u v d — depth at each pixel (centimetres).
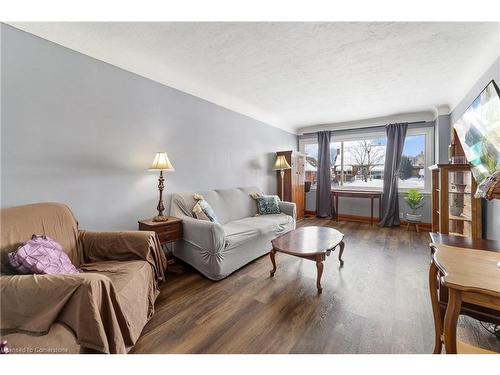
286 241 245
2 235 137
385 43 220
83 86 215
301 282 234
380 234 418
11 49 176
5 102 174
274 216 372
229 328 163
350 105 414
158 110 281
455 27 195
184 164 316
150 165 267
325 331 159
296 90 343
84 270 166
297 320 171
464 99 313
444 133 405
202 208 286
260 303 195
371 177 529
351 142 552
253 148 452
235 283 233
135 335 145
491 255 125
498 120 176
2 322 108
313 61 256
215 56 248
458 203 294
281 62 259
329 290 216
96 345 109
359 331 159
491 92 186
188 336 154
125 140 249
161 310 185
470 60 249
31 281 111
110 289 123
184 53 243
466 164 248
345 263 281
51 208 176
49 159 196
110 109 236
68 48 205
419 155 475
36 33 187
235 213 359
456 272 106
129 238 189
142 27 201
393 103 401
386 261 287
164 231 247
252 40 218
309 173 606
